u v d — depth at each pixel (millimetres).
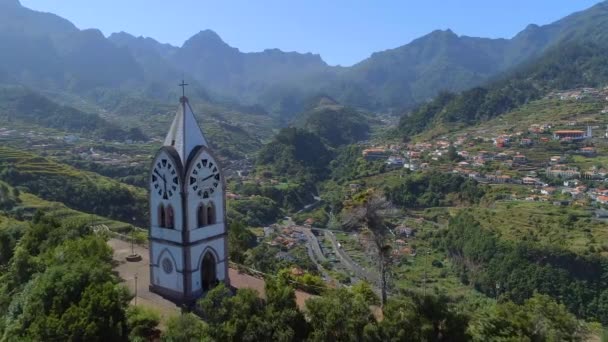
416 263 146500
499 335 39906
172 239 49719
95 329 37344
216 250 52250
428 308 37281
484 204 184750
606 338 50188
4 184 141375
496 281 122375
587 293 112062
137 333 41281
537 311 44438
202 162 49844
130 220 152625
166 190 49531
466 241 145000
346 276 120562
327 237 175250
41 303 42281
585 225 148125
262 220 196125
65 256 53375
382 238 46812
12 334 41938
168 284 50906
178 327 38375
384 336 35938
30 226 73000
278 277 59375
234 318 37531
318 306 38500
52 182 159000
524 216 160000
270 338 36469
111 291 40969
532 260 123125
